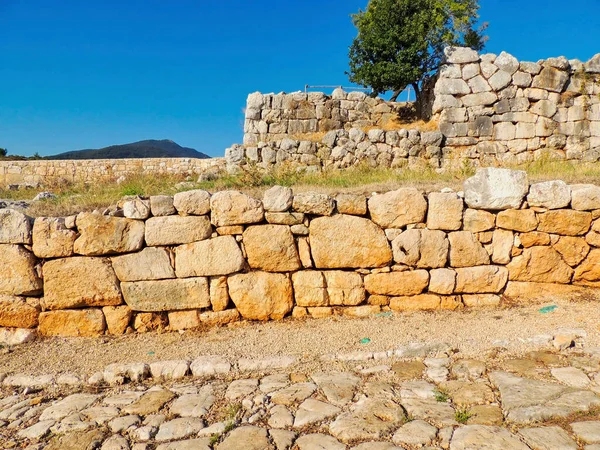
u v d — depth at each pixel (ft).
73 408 12.69
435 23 48.78
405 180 29.58
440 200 18.92
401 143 41.55
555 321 16.89
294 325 17.88
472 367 13.71
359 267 18.72
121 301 17.98
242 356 15.43
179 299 17.99
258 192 25.36
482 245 19.25
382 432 10.80
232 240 17.98
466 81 42.19
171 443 10.84
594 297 18.93
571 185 19.94
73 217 17.75
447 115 42.16
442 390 12.62
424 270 18.90
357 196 18.80
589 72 42.27
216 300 18.08
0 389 14.29
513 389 12.22
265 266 18.24
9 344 17.28
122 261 17.83
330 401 12.29
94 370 15.08
